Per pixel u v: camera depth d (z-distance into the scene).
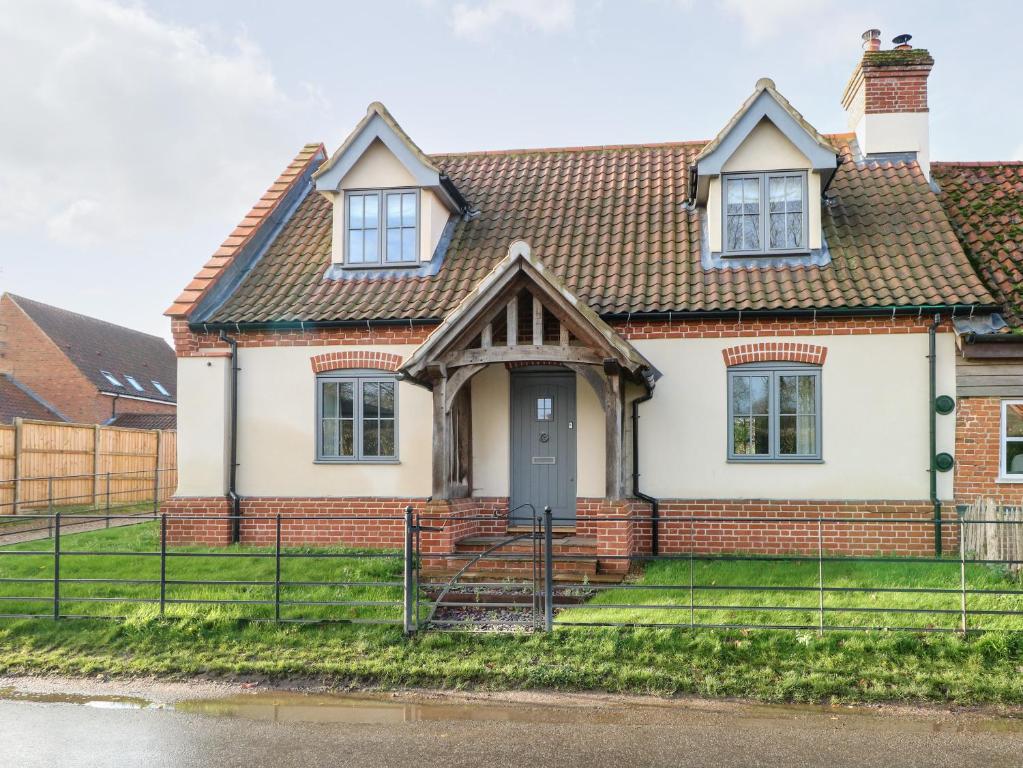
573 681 6.95
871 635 7.48
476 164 16.55
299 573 10.28
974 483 11.27
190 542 12.82
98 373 35.72
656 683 6.88
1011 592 7.35
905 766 5.36
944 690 6.61
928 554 11.20
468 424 12.49
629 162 15.86
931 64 14.38
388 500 12.56
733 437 11.81
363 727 6.12
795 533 11.55
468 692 6.87
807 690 6.68
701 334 11.85
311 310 12.80
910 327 11.39
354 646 7.75
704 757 5.52
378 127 13.55
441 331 10.65
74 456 20.56
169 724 6.21
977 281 11.34
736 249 12.75
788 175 12.66
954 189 14.31
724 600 8.62
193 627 8.22
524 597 9.32
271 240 14.91
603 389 10.66
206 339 13.08
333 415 12.86
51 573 10.37
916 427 11.38
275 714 6.42
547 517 7.89
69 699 6.82
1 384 32.53
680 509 11.78
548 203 14.77
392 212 13.77
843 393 11.54
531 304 12.16
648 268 12.67
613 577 10.15
